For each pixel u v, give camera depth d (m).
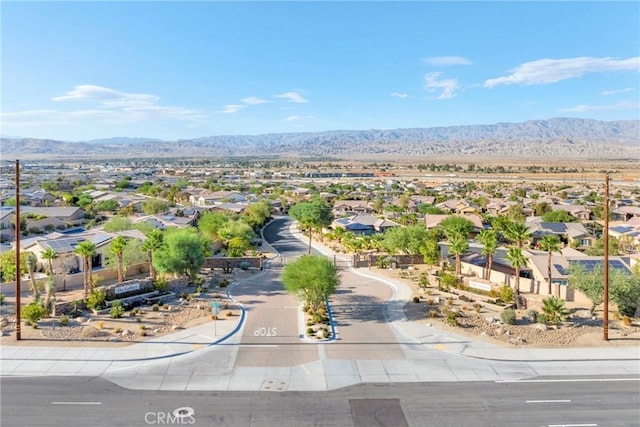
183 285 54.62
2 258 52.53
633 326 41.91
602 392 29.94
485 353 35.88
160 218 93.94
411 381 31.25
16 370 32.03
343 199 155.62
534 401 28.75
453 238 63.28
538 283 53.12
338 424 26.02
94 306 43.94
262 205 113.50
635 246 80.69
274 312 45.41
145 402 28.14
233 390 29.75
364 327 41.53
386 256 69.62
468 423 26.28
